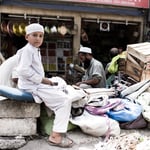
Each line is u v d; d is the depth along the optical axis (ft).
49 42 28.32
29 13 26.48
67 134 13.98
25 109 13.38
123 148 11.94
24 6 26.23
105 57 30.35
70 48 28.66
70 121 13.92
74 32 27.63
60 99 13.01
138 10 29.14
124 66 20.13
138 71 18.74
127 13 28.86
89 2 27.61
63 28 27.27
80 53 18.94
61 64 28.66
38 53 13.23
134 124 15.03
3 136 13.35
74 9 27.43
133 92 16.78
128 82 19.54
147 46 19.52
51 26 27.61
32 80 13.00
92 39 30.50
